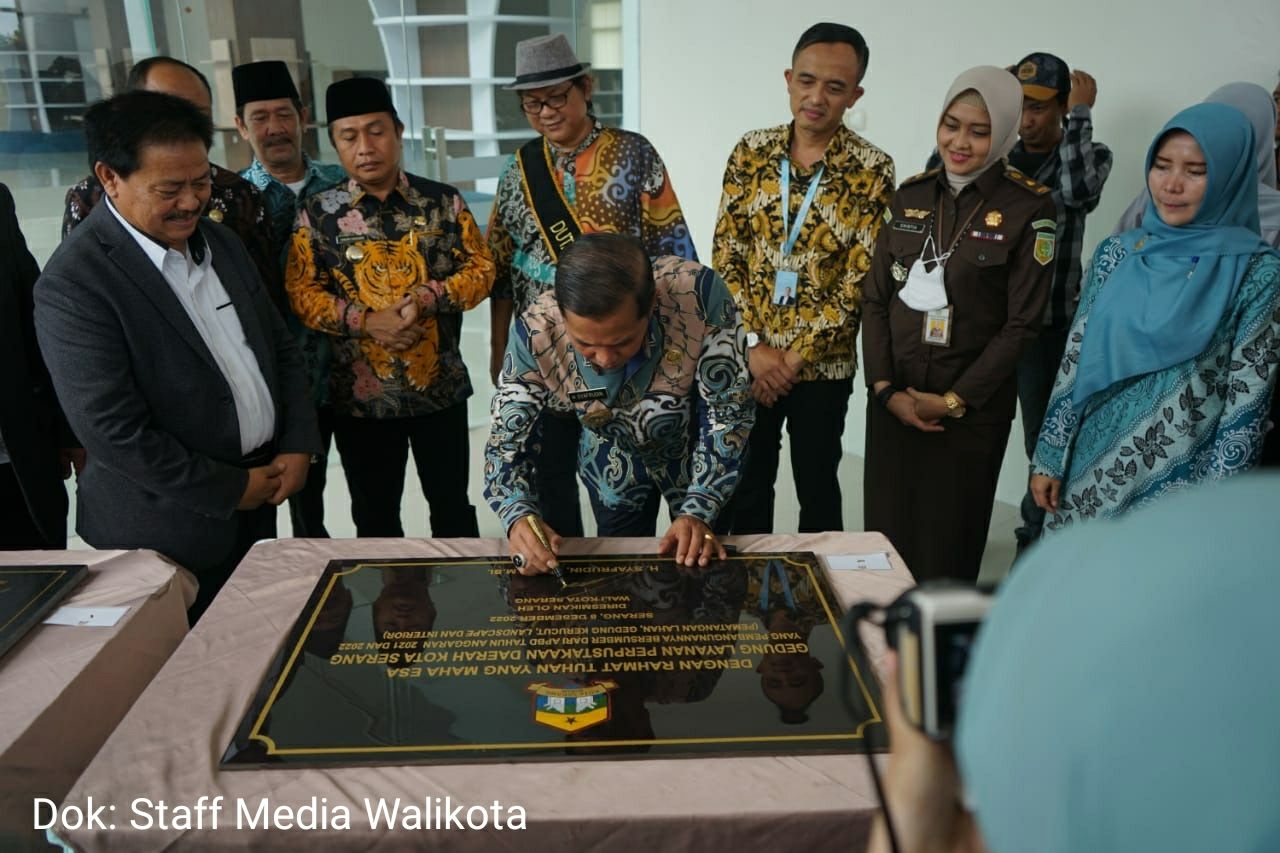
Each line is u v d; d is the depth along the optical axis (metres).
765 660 1.17
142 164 1.56
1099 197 2.58
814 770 0.97
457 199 2.36
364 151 2.16
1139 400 1.84
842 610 1.29
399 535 2.55
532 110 2.31
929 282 2.16
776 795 0.93
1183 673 0.24
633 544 1.51
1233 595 0.25
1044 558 0.32
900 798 0.48
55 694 1.12
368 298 2.24
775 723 1.04
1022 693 0.28
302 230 2.24
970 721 0.31
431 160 3.73
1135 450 1.86
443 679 1.14
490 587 1.38
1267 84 2.42
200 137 1.61
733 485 1.55
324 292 2.24
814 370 2.42
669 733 1.03
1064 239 2.61
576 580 1.39
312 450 1.95
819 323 2.39
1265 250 1.73
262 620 1.29
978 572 2.34
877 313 2.28
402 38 3.55
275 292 2.30
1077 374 1.94
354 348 2.30
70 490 3.21
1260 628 0.24
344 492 3.53
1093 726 0.26
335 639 1.23
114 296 1.61
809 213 2.38
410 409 2.35
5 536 2.03
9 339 1.86
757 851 0.93
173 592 1.40
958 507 2.24
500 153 3.92
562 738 1.02
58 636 1.25
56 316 1.58
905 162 3.39
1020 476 3.27
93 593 1.36
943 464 2.22
